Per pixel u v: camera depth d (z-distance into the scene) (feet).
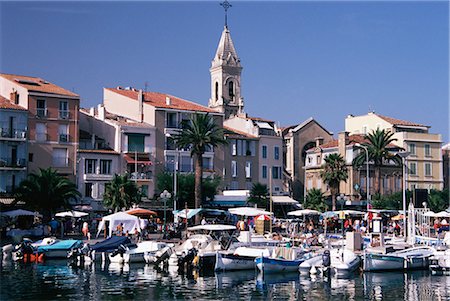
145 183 324.19
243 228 250.37
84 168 312.09
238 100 596.29
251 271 180.45
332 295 144.36
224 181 356.38
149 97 364.79
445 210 353.31
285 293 146.30
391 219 306.55
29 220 260.62
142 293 143.13
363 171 388.98
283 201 338.34
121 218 223.30
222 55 595.88
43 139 304.91
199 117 287.69
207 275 171.73
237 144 365.40
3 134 294.05
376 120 437.99
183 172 336.70
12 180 293.43
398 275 177.37
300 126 425.69
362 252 193.67
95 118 342.03
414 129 431.43
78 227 273.33
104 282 157.28
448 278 172.04
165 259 188.65
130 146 325.83
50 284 153.17
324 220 282.15
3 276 165.07
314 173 409.49
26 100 303.27
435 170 416.26
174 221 280.92
